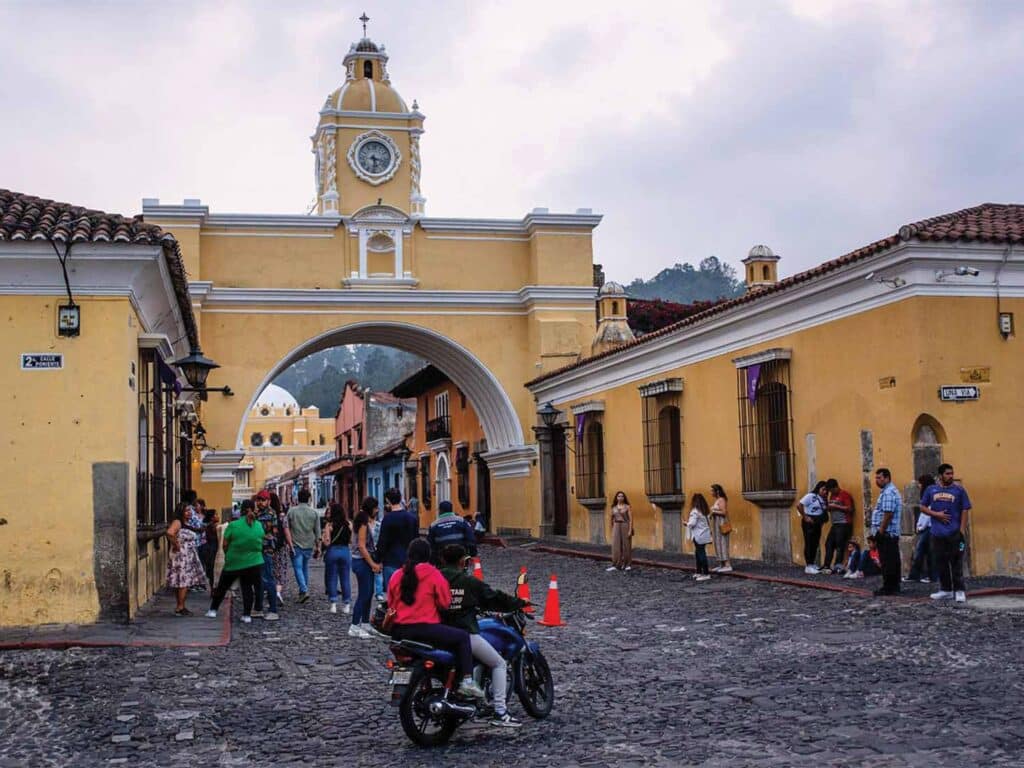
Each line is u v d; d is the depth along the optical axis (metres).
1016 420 14.99
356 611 12.31
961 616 11.66
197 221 29.20
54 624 12.11
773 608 13.30
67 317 12.34
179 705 8.34
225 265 29.94
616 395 25.48
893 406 15.24
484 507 36.22
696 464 21.47
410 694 6.96
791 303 17.77
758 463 18.83
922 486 13.88
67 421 12.32
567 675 9.46
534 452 30.95
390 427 54.16
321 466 64.50
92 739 7.29
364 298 30.47
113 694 8.70
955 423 14.70
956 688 8.16
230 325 29.77
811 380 17.42
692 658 10.10
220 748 7.07
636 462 24.33
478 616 7.62
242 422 29.56
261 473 82.69
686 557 21.33
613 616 13.44
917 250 14.60
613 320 30.73
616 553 20.06
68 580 12.20
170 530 13.87
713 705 7.99
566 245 31.59
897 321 15.18
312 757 6.83
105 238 12.09
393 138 31.48
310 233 30.47
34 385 12.30
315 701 8.52
